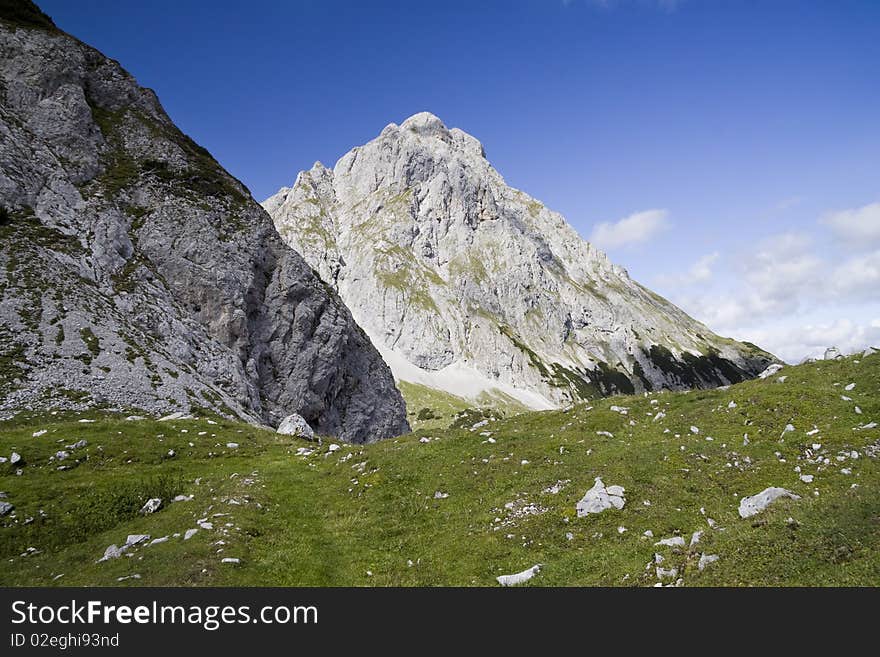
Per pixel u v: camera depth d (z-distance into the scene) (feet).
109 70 339.77
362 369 390.83
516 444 96.12
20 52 294.87
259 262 320.91
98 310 207.72
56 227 232.32
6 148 238.27
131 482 94.68
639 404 103.91
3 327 173.58
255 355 296.10
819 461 69.00
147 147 318.45
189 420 137.39
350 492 90.22
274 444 129.29
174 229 286.25
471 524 73.51
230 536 69.21
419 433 115.85
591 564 56.90
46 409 150.30
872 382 84.58
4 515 80.53
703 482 71.10
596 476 77.05
